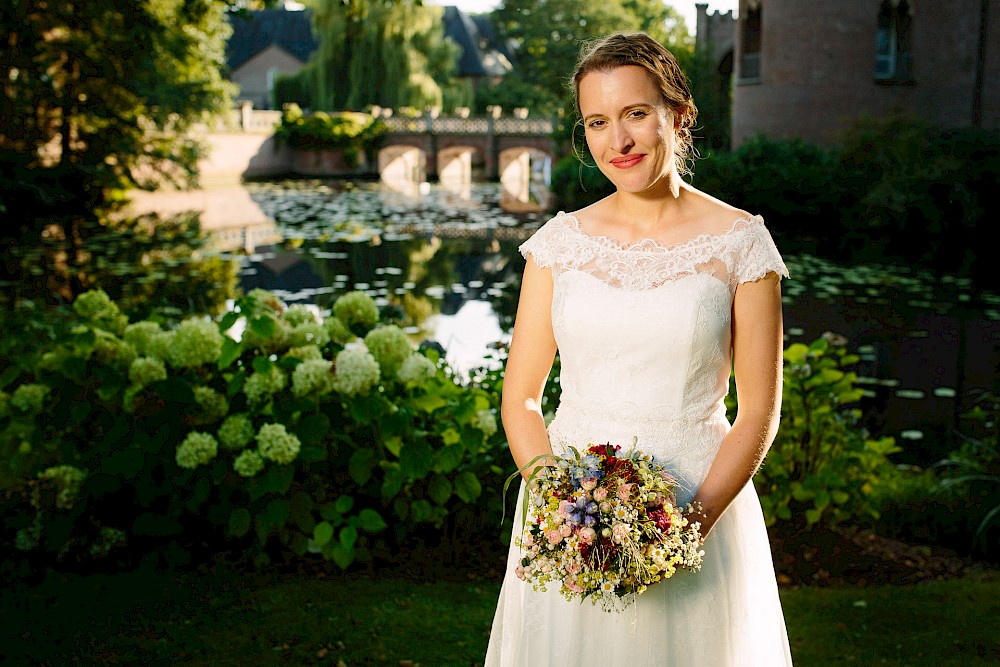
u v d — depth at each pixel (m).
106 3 19.47
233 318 3.20
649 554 1.47
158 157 22.72
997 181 14.74
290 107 39.62
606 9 46.47
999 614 2.95
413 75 41.91
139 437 3.16
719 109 29.59
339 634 2.74
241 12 22.34
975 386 7.10
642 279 1.63
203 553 3.28
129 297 11.05
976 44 21.58
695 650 1.64
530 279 1.78
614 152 1.61
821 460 3.62
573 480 1.53
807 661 2.63
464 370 6.27
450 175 42.31
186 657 2.59
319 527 3.12
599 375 1.67
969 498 3.83
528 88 49.00
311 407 3.22
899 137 17.23
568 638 1.65
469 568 3.26
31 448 3.27
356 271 13.77
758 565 1.75
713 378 1.66
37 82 20.19
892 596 3.11
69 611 2.84
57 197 20.19
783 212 17.08
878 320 9.80
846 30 21.20
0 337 3.91
